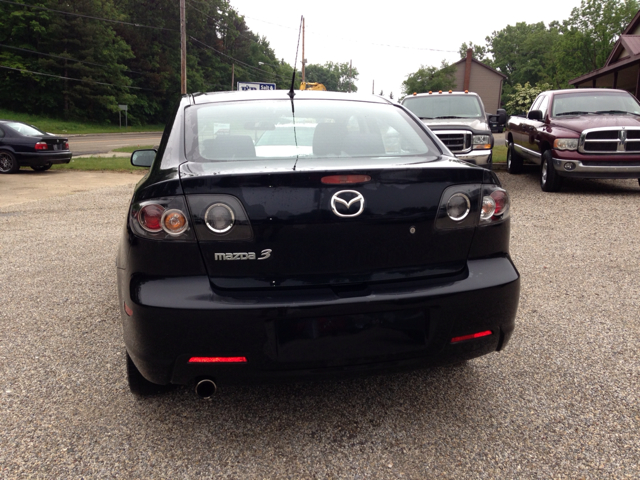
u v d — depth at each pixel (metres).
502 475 2.09
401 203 2.19
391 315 2.19
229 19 91.44
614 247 5.62
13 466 2.18
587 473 2.09
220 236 2.07
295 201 2.10
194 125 2.77
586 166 8.78
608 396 2.68
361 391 2.80
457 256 2.31
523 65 85.88
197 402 2.70
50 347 3.36
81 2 59.91
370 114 3.02
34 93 58.44
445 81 53.25
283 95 3.21
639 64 18.73
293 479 2.09
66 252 5.81
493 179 2.37
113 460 2.22
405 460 2.20
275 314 2.07
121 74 66.94
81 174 14.89
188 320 2.05
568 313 3.82
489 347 2.41
